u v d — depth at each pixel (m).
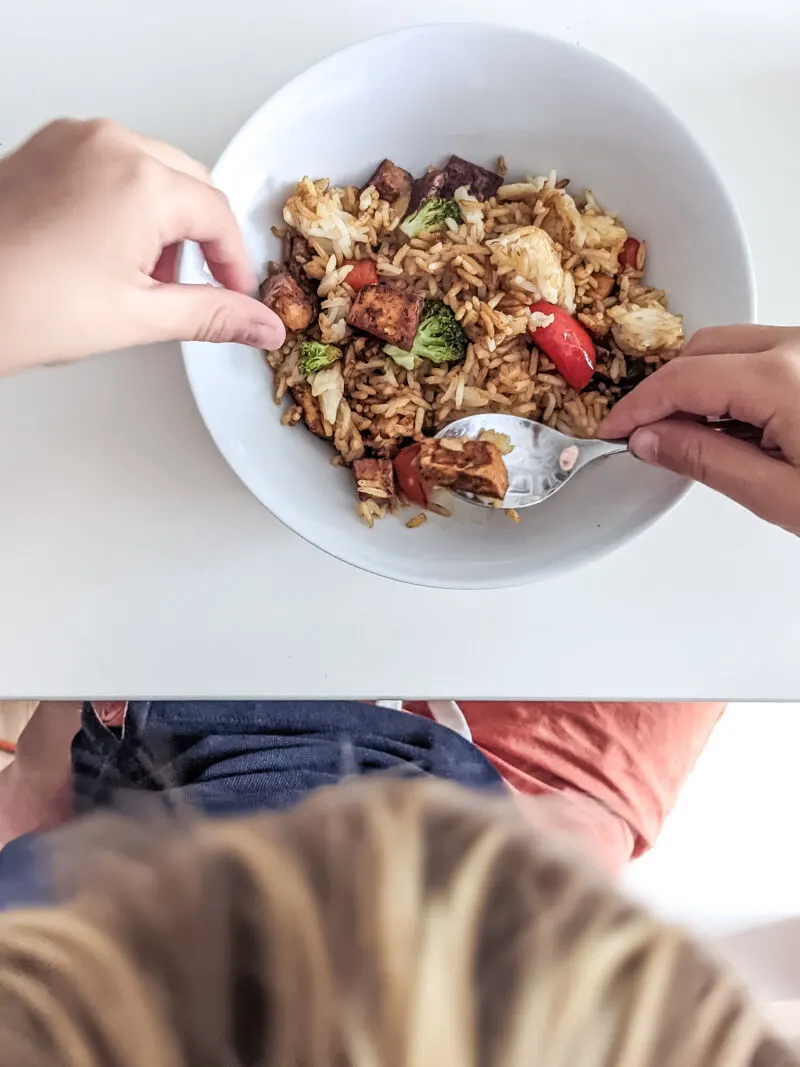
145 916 0.24
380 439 0.38
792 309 0.40
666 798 0.49
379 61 0.35
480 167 0.39
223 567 0.40
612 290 0.39
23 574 0.40
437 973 0.23
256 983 0.23
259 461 0.35
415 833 0.25
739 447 0.32
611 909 0.25
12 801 0.44
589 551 0.34
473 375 0.39
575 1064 0.22
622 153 0.37
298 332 0.38
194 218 0.30
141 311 0.29
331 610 0.40
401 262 0.39
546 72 0.36
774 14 0.40
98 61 0.40
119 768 0.43
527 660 0.40
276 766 0.42
